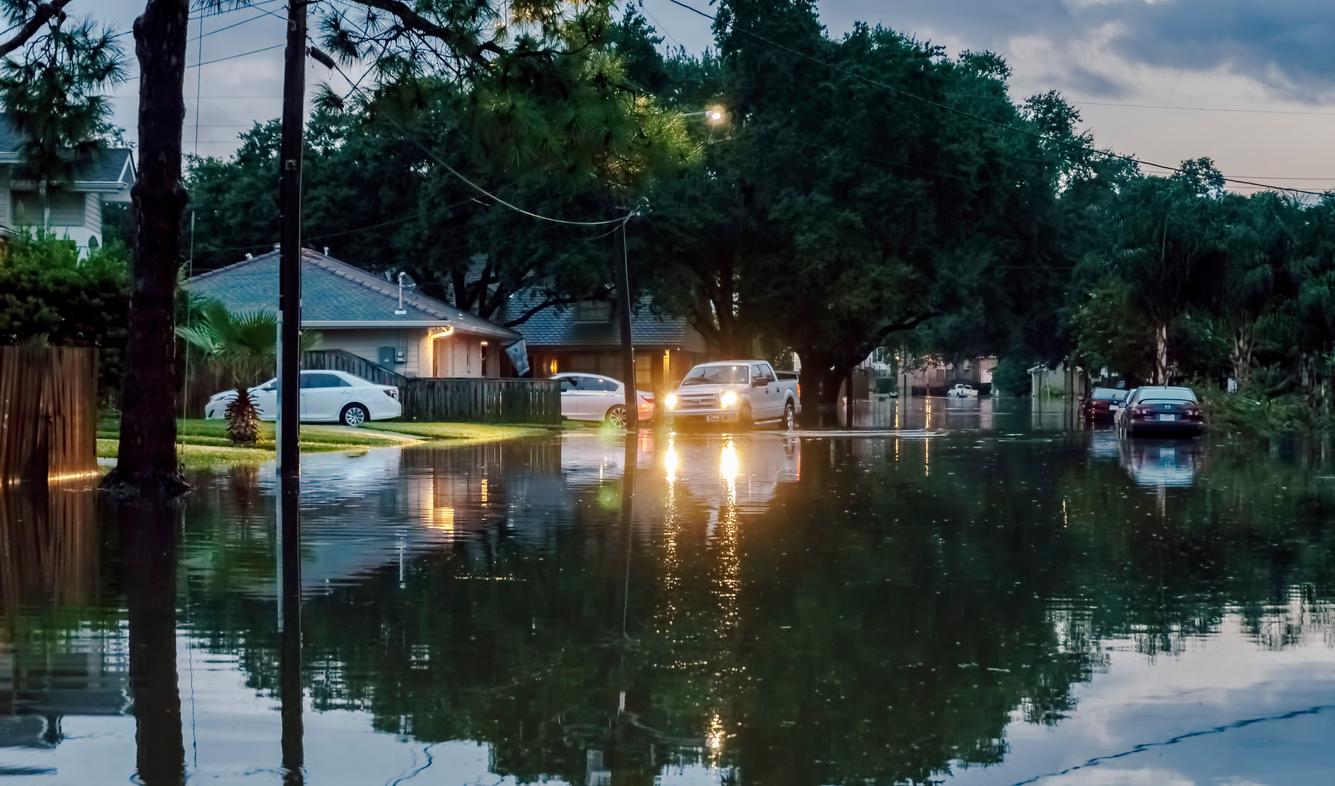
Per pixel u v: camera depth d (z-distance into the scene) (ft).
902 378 556.92
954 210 208.03
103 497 59.82
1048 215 229.66
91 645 27.45
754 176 198.70
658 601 33.19
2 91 63.87
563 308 220.43
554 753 19.86
